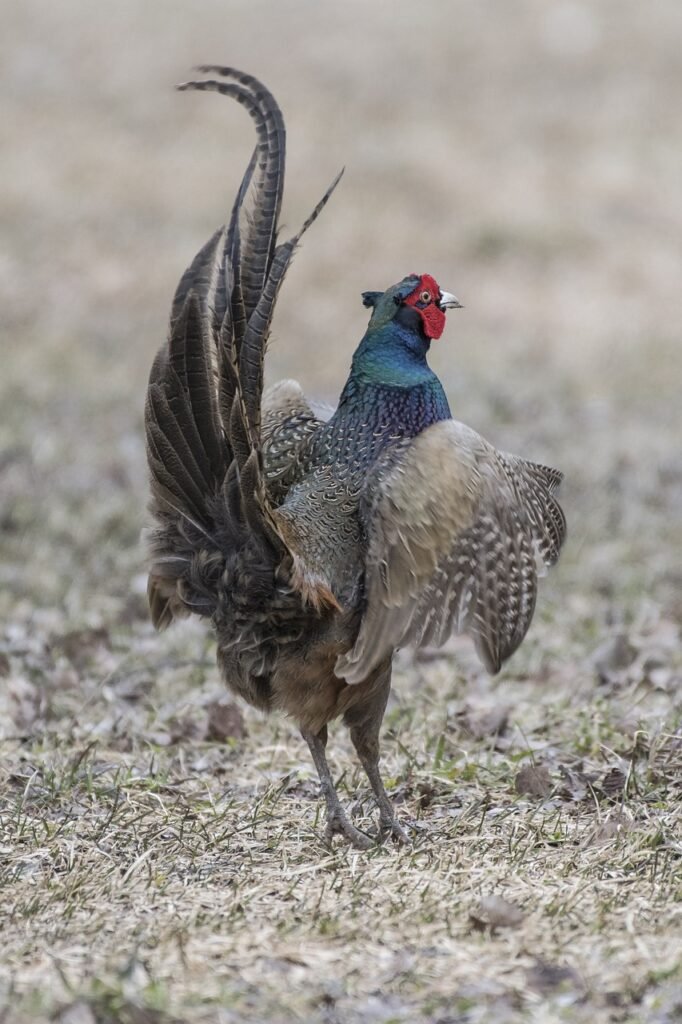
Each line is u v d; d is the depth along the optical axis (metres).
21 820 16.53
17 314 49.69
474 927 13.25
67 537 29.25
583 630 24.70
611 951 12.66
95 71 74.19
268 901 14.04
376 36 79.88
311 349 47.94
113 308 51.31
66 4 83.31
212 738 19.94
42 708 20.56
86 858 15.35
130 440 36.38
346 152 65.12
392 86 73.31
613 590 26.89
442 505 14.77
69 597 25.95
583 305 53.03
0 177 61.56
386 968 12.41
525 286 54.75
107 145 65.69
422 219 59.38
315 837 16.12
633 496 32.41
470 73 75.56
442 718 20.39
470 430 15.48
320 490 15.57
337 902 13.94
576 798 17.19
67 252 55.47
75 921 13.55
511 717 20.39
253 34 79.62
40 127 67.31
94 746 18.98
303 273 54.41
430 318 15.88
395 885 14.36
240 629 15.45
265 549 14.86
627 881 14.38
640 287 54.94
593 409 40.56
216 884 14.59
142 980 12.05
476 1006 11.66
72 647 23.31
